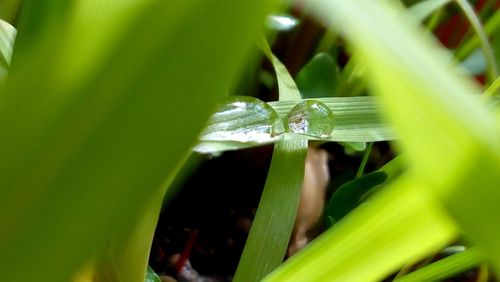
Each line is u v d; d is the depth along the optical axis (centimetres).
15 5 9
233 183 14
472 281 13
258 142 9
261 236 9
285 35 16
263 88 15
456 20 17
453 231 5
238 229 13
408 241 5
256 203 13
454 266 8
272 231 9
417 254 5
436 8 14
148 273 9
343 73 14
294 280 5
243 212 13
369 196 11
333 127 10
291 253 12
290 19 12
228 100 9
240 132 9
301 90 14
